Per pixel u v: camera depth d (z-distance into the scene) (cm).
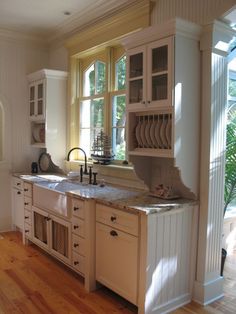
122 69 364
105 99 378
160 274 245
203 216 263
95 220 284
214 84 256
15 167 464
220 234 274
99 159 371
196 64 254
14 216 457
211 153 258
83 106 430
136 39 263
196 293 269
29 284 300
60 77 430
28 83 467
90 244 284
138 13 312
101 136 377
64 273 324
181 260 260
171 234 250
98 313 253
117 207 255
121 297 278
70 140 436
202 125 260
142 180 300
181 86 245
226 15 241
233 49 288
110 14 348
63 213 319
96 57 402
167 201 261
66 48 436
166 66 244
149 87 255
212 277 272
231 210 403
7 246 400
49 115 426
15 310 255
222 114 266
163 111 257
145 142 276
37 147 459
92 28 373
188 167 256
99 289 292
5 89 450
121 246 256
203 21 256
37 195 373
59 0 341
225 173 299
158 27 243
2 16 389
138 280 242
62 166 443
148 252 235
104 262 277
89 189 323
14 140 461
